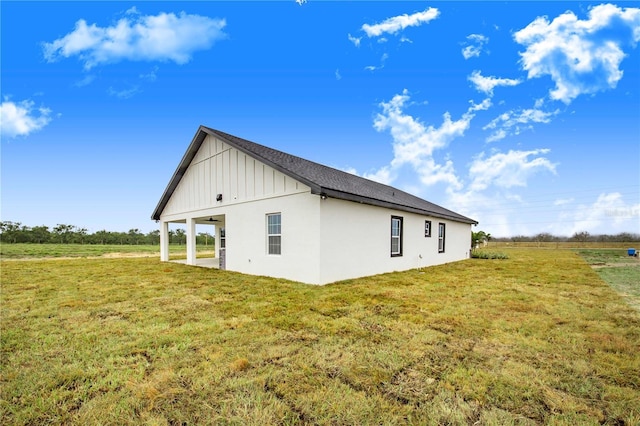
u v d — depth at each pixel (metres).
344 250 7.91
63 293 6.22
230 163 10.05
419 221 11.80
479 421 2.03
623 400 2.28
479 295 6.04
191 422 2.01
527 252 22.45
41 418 2.05
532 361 2.95
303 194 7.53
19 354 3.11
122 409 2.14
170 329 3.88
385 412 2.12
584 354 3.12
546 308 5.00
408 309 4.89
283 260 8.07
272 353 3.11
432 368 2.79
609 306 5.15
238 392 2.37
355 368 2.79
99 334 3.71
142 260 14.52
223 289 6.60
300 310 4.82
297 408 2.16
